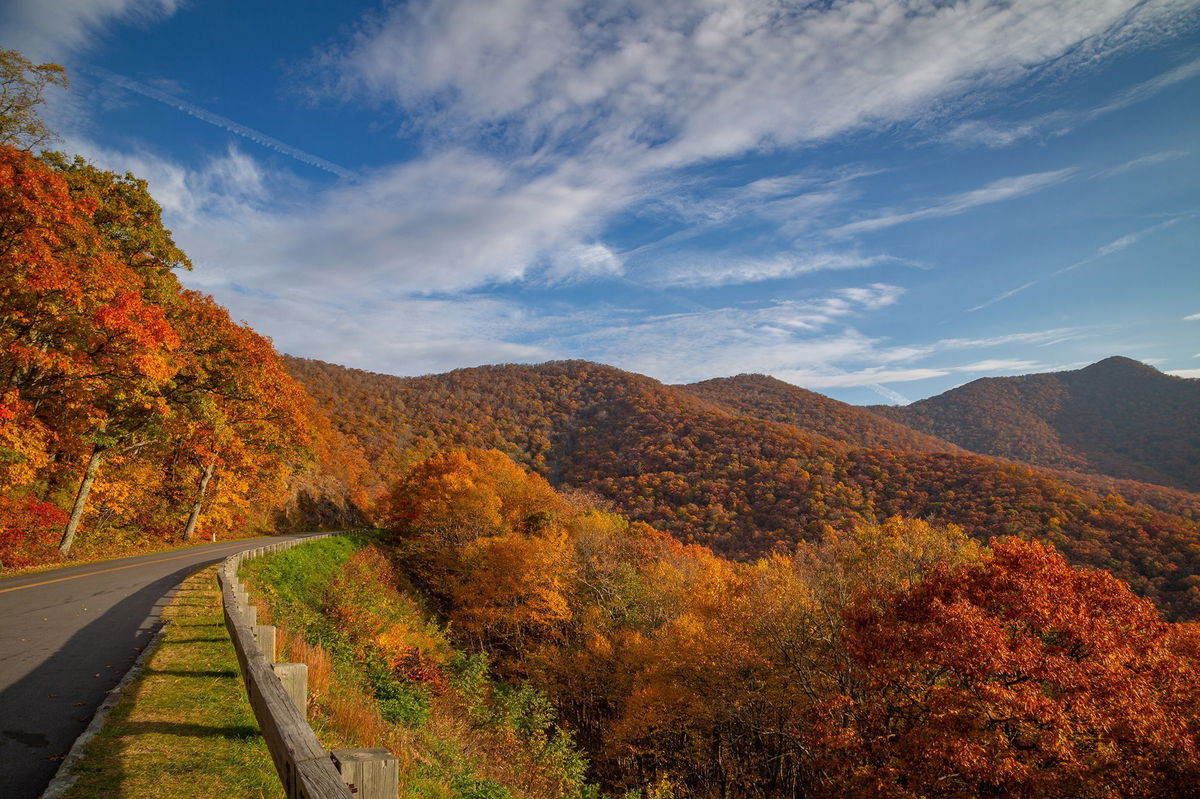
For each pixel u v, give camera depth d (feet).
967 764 52.95
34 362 61.26
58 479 82.28
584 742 114.83
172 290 78.84
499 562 132.87
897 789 60.08
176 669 25.45
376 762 10.54
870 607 75.61
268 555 69.21
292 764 10.53
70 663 25.61
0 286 54.19
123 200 72.23
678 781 100.63
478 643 133.90
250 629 23.29
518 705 70.44
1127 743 54.44
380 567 126.31
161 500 113.09
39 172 53.93
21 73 57.47
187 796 14.80
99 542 83.76
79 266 58.80
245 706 21.67
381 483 322.34
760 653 90.53
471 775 28.19
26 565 60.70
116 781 15.17
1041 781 52.06
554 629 134.10
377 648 50.19
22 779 15.05
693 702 93.91
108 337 63.98
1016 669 56.08
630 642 114.21
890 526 113.39
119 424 77.00
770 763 96.02
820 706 70.13
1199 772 51.78
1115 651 57.82
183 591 46.26
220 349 92.32
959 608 60.85
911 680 64.23
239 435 112.47
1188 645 70.85
